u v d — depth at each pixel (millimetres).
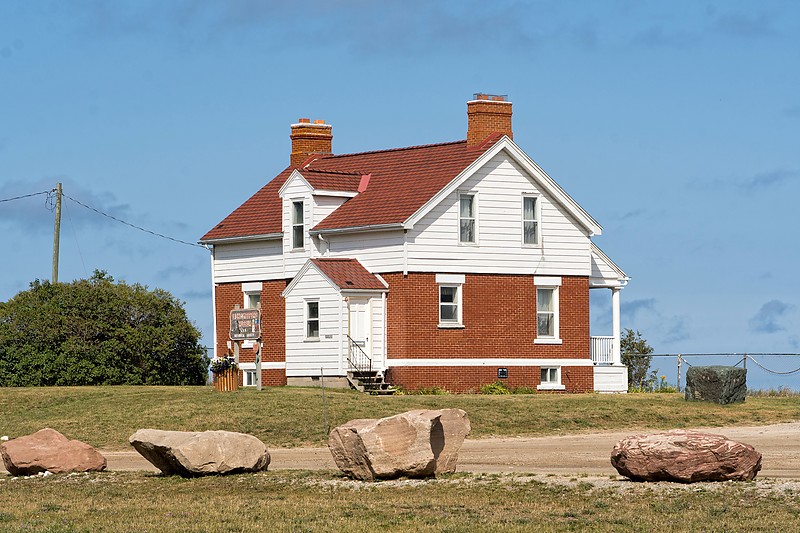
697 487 24672
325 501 24859
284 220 53844
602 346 55031
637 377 59000
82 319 54250
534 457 32344
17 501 26094
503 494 24953
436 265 50031
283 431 37750
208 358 57125
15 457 30219
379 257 50500
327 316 49750
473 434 38000
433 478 27172
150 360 54812
